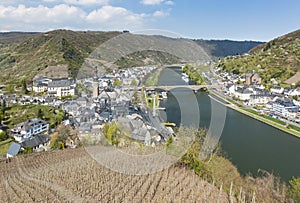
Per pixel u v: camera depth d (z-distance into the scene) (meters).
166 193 15.12
